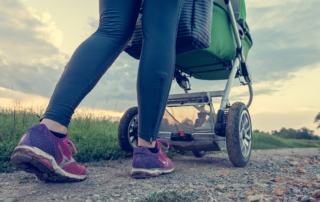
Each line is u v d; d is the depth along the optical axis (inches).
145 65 52.3
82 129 188.5
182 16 59.3
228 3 88.1
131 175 60.2
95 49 47.4
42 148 42.2
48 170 45.2
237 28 96.1
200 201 40.8
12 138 118.6
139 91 54.2
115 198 42.7
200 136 98.1
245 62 108.9
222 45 90.1
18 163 41.4
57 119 45.1
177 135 99.3
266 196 43.0
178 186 52.2
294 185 50.9
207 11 62.0
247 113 95.4
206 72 112.1
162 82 52.6
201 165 91.1
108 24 50.4
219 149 101.7
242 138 88.6
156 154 61.5
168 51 52.5
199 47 62.1
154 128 56.8
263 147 259.8
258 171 75.5
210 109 97.5
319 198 39.4
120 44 50.7
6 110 191.8
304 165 90.0
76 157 97.3
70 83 45.1
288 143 373.4
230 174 68.6
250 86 124.6
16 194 45.1
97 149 107.9
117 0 51.1
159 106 54.4
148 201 40.4
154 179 58.9
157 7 52.8
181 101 103.8
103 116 239.9
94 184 52.9
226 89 94.0
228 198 42.6
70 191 46.9
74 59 46.3
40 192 46.1
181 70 107.5
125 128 105.3
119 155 109.4
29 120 179.2
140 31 71.3
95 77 47.1
